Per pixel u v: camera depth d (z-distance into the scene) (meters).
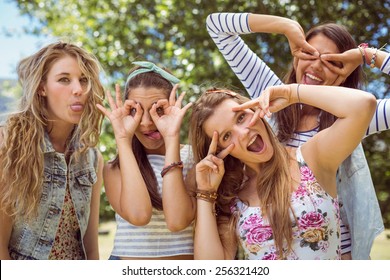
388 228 6.91
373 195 2.54
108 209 6.60
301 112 2.61
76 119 2.44
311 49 2.66
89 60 2.52
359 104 2.05
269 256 2.14
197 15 6.43
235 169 2.35
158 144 2.40
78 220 2.57
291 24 2.79
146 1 6.75
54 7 7.39
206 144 2.33
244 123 2.22
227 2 6.23
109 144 6.10
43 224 2.46
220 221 2.31
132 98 2.37
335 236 2.16
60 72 2.42
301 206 2.13
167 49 6.47
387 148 6.47
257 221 2.17
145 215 2.23
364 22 6.14
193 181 2.38
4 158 2.41
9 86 7.88
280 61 6.20
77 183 2.58
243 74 3.02
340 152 2.12
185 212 2.24
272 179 2.19
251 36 6.22
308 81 2.69
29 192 2.40
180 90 6.18
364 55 2.61
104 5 6.87
